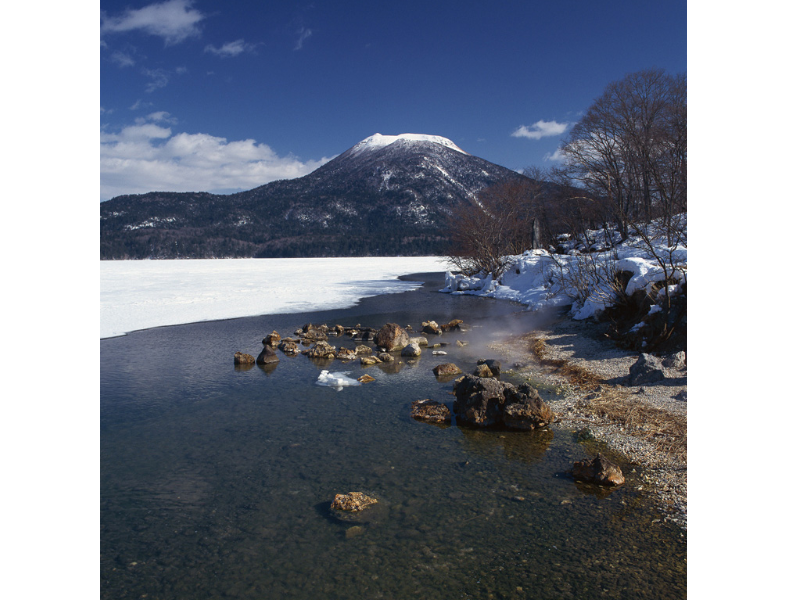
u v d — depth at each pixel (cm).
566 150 3369
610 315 1361
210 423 819
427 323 1642
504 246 3312
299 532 505
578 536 484
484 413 797
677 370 898
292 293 3017
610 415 782
